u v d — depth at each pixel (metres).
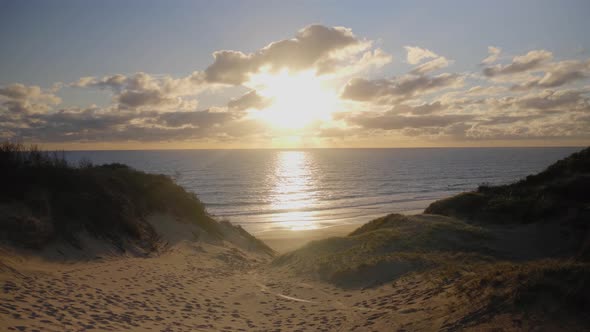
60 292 8.42
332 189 81.94
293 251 17.55
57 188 14.70
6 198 12.40
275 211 53.72
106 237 14.45
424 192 76.50
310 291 11.91
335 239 17.58
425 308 8.17
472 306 7.16
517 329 5.79
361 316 8.71
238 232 26.05
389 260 13.16
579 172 19.94
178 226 20.67
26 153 15.19
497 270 8.84
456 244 15.17
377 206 58.31
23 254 10.62
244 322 8.76
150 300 9.37
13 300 7.18
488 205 19.89
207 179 99.19
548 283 6.54
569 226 14.90
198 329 7.79
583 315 5.61
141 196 20.45
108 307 8.14
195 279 12.75
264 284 13.23
